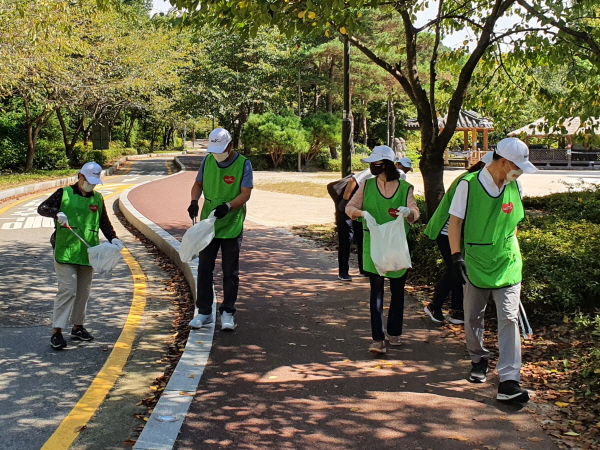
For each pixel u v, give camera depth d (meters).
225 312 6.21
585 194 14.01
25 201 19.06
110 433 4.22
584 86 9.22
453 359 5.37
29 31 13.62
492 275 4.50
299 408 4.40
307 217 15.12
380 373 5.07
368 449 3.81
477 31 9.93
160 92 40.75
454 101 8.89
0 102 29.83
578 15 8.41
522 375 4.91
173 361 5.64
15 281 8.73
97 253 5.70
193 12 8.24
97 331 6.57
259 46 38.31
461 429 4.05
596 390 4.45
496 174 4.46
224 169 6.09
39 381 5.16
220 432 4.04
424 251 8.17
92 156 39.94
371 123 54.38
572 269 6.33
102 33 27.22
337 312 6.84
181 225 13.54
